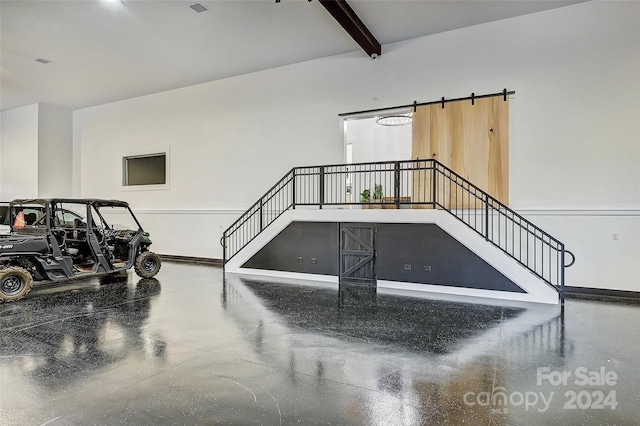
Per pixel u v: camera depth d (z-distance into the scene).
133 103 10.41
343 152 7.77
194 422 2.26
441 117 6.77
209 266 8.70
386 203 6.48
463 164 6.59
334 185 7.79
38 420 2.28
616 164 5.64
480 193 6.44
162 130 9.95
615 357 3.30
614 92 5.66
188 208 9.59
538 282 5.30
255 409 2.41
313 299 5.45
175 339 3.71
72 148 11.38
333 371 2.98
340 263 6.74
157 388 2.69
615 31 5.65
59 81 9.05
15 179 11.01
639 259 5.51
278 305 5.09
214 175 9.22
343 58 7.67
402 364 3.13
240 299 5.43
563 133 5.96
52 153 10.92
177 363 3.13
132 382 2.79
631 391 2.68
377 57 7.32
